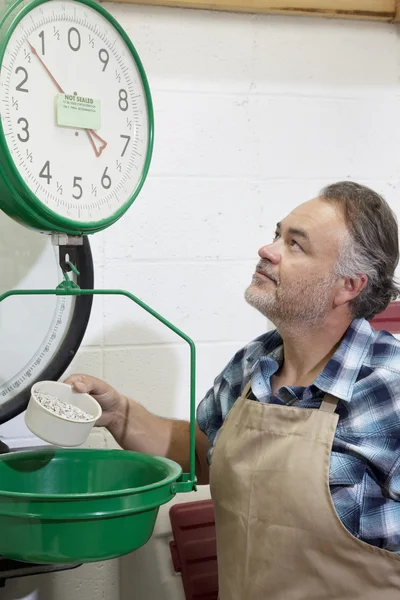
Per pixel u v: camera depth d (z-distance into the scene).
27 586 1.59
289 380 1.38
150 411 1.67
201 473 1.56
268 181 1.73
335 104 1.77
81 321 1.48
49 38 1.09
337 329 1.34
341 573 1.19
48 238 1.48
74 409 1.21
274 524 1.22
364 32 1.78
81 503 1.02
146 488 1.06
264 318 1.75
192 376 1.20
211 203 1.69
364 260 1.29
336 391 1.23
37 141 1.08
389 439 1.21
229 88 1.69
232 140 1.70
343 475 1.20
